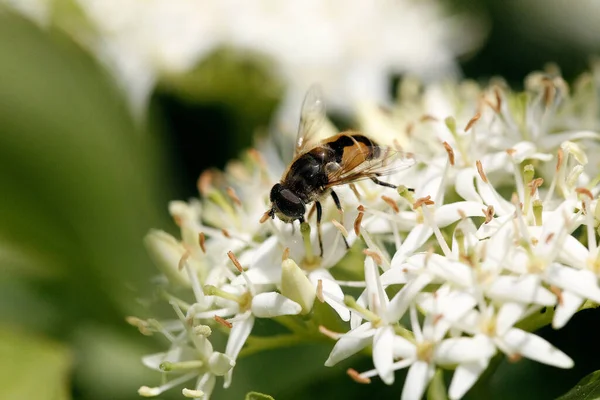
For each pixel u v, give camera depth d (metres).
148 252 0.20
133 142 0.21
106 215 0.21
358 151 0.20
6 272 0.21
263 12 0.24
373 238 0.20
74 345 0.21
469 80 0.24
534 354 0.18
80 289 0.21
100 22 0.24
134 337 0.21
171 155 0.23
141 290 0.21
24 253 0.21
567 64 0.24
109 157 0.21
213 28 0.24
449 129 0.20
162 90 0.24
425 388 0.19
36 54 0.20
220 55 0.24
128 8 0.24
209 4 0.24
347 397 0.21
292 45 0.24
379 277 0.19
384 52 0.25
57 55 0.20
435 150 0.21
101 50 0.24
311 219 0.20
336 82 0.25
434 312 0.18
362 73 0.25
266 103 0.24
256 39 0.24
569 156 0.20
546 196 0.20
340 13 0.25
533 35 0.24
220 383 0.21
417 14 0.25
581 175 0.20
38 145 0.20
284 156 0.23
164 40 0.24
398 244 0.19
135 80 0.24
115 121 0.21
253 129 0.24
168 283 0.20
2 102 0.20
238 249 0.20
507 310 0.18
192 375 0.19
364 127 0.22
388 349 0.18
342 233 0.19
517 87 0.24
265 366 0.21
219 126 0.24
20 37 0.20
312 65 0.24
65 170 0.21
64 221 0.21
